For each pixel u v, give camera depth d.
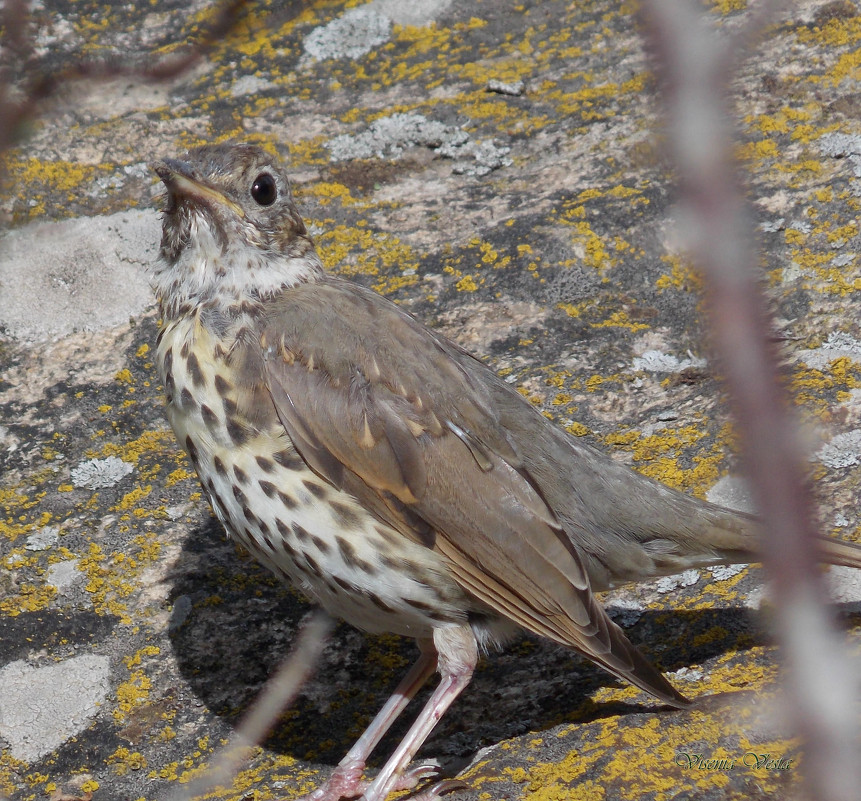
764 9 4.02
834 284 10.01
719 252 2.63
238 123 13.08
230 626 8.69
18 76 7.16
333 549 8.06
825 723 2.60
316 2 13.72
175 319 8.77
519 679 8.17
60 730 8.02
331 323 8.40
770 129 11.59
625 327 10.41
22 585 8.98
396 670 8.54
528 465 8.22
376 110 13.05
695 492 8.85
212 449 8.31
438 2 14.42
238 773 7.77
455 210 11.77
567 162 12.04
